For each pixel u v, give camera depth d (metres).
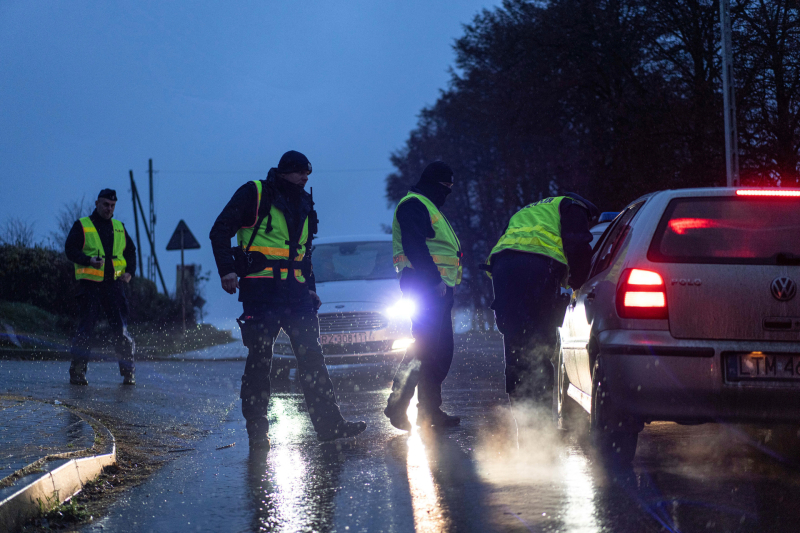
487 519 4.12
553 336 6.10
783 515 4.12
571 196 6.20
